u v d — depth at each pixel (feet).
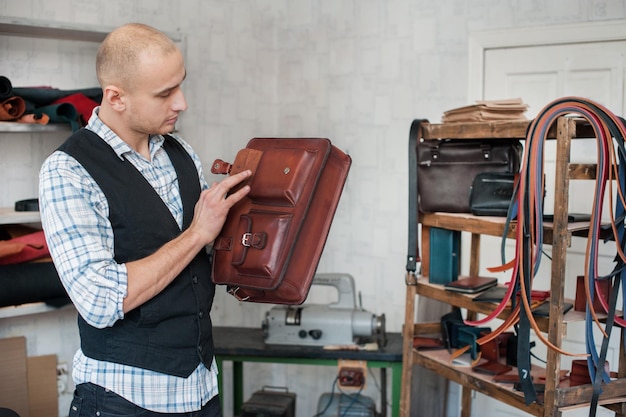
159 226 5.97
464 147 9.16
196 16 13.21
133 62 5.58
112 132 5.91
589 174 7.95
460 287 9.00
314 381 14.57
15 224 10.30
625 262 7.76
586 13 11.50
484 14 12.39
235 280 6.15
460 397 12.89
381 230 13.71
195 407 6.20
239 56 14.07
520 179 7.79
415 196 9.40
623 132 7.68
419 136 9.55
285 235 5.96
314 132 14.46
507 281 12.64
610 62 11.39
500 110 8.83
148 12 12.37
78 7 11.40
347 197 14.11
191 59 13.19
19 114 9.34
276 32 14.70
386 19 13.38
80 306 5.39
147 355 5.89
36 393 10.87
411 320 9.73
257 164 6.24
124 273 5.45
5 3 10.50
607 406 8.39
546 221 8.16
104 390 5.86
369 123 13.75
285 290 6.07
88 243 5.47
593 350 7.87
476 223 8.71
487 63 12.48
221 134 13.85
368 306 13.96
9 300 9.12
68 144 5.76
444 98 12.86
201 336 6.22
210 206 5.83
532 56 12.06
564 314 7.97
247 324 14.51
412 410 11.70
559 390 7.64
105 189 5.74
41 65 10.96
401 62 13.28
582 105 7.72
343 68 13.98
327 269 14.43
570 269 11.85
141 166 6.07
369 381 14.19
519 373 7.86
